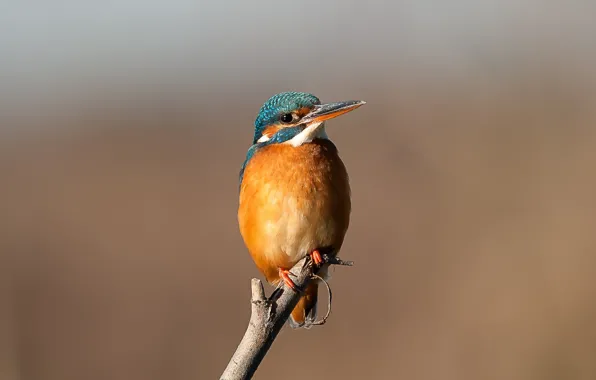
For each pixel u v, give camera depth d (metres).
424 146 16.45
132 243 15.98
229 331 13.09
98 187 19.38
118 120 26.25
